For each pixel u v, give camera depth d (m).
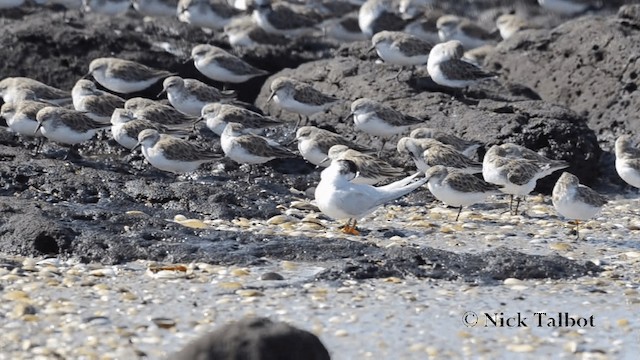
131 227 16.11
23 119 20.78
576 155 21.17
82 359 11.41
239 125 20.16
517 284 14.16
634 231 17.56
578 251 16.05
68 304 13.03
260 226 17.09
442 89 23.50
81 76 25.56
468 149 20.56
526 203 19.56
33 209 16.42
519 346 11.97
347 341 12.05
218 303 13.18
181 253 15.04
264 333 9.70
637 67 24.56
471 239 16.67
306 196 19.38
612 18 26.34
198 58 24.70
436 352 11.80
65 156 20.62
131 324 12.45
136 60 25.69
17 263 14.61
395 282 14.11
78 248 15.11
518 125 21.31
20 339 11.95
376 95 23.27
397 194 16.62
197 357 9.61
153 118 21.45
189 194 18.23
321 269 14.62
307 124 23.12
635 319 12.87
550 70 26.06
